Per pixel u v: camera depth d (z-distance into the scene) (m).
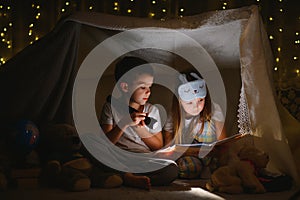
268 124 2.55
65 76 2.85
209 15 2.62
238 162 2.32
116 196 2.09
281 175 2.38
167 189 2.32
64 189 2.28
